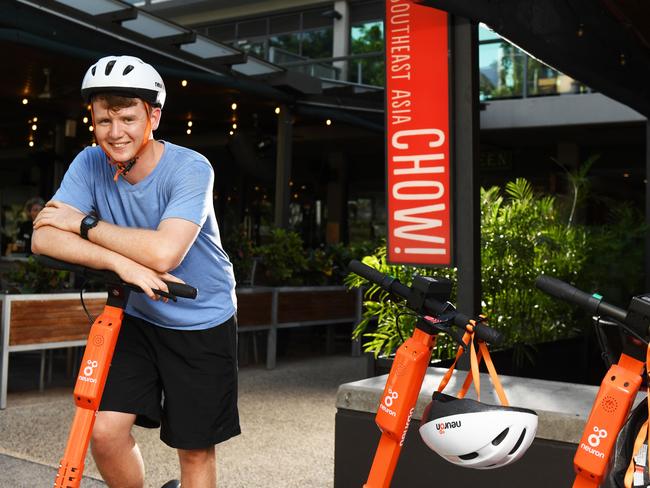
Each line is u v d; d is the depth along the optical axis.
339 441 3.05
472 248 3.72
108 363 1.92
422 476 2.88
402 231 3.89
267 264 8.04
